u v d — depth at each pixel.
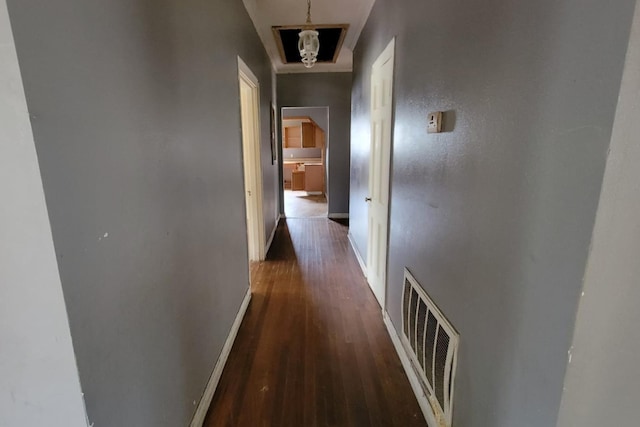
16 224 0.71
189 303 1.48
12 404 0.83
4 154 0.67
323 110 8.27
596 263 0.70
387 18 2.38
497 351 1.04
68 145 0.75
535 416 0.87
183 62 1.42
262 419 1.65
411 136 1.85
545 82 0.80
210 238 1.79
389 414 1.68
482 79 1.09
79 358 0.79
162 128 1.22
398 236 2.13
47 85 0.69
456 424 1.34
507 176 0.96
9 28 0.62
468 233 1.21
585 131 0.69
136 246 1.03
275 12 3.08
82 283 0.80
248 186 3.68
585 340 0.75
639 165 0.66
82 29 0.79
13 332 0.77
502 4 0.97
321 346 2.22
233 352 2.16
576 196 0.71
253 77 3.17
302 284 3.19
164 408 1.25
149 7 1.12
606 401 0.80
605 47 0.64
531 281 0.87
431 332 1.56
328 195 6.02
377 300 2.84
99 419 0.87
